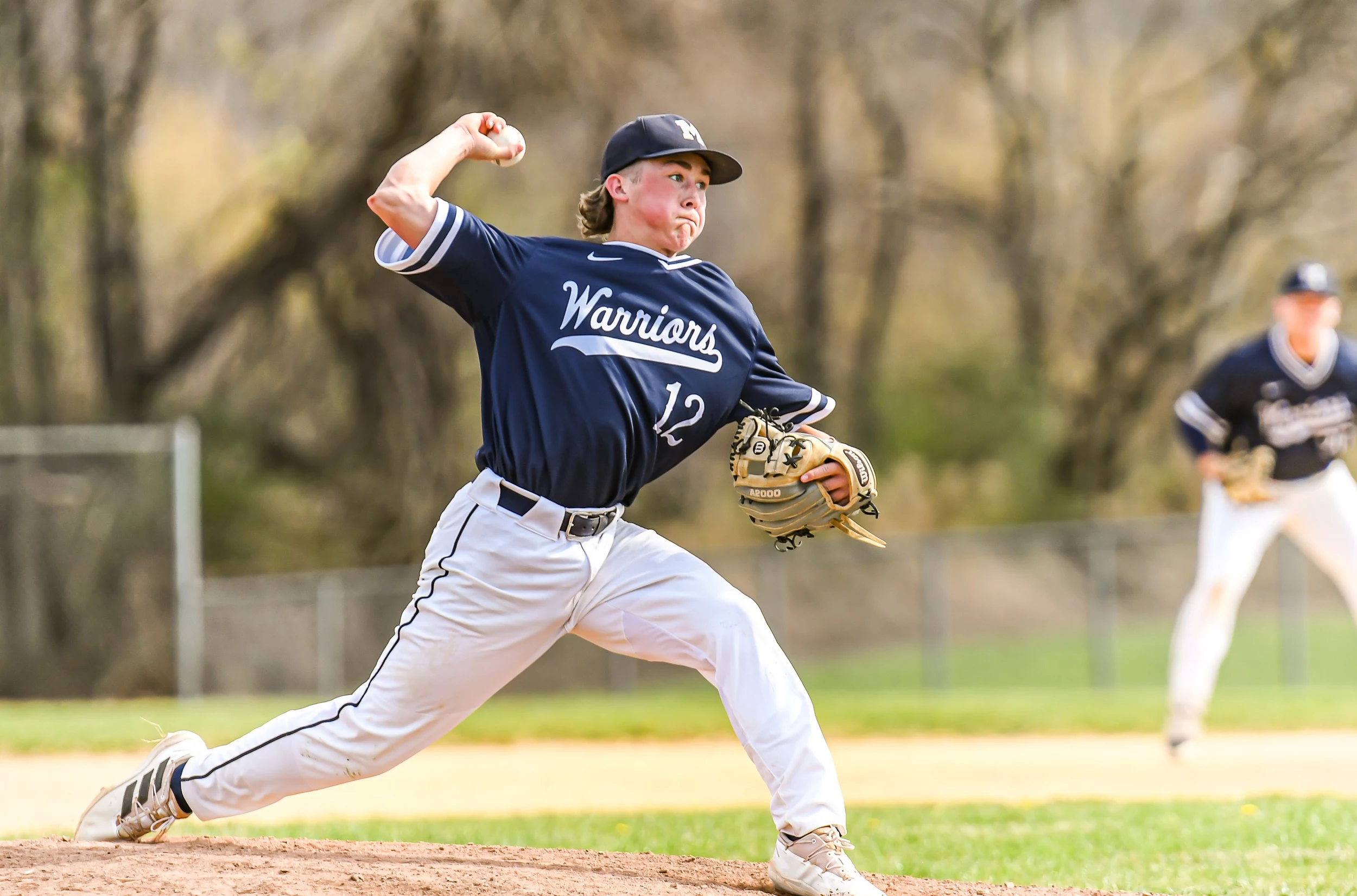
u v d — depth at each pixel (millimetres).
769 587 60312
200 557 74875
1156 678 60438
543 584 13227
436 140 13180
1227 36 87188
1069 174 89875
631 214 13727
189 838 15359
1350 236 86062
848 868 13234
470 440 76000
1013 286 90188
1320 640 66812
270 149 72750
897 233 88875
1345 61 83875
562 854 15422
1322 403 27922
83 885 12328
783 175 85625
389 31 70312
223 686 60656
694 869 14727
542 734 38062
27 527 56688
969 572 83250
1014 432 89938
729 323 13672
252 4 71250
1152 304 88812
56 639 56375
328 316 75125
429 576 13414
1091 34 89062
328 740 13602
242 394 77625
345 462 77188
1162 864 18125
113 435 57438
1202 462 29172
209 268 74750
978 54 86375
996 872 17641
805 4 82125
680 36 77438
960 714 40031
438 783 30047
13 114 68750
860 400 89875
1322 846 19219
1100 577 54250
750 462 13945
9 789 27828
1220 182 87375
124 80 70062
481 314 13266
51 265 70812
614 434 13000
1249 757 32750
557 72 72188
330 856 14438
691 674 63688
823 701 45781
